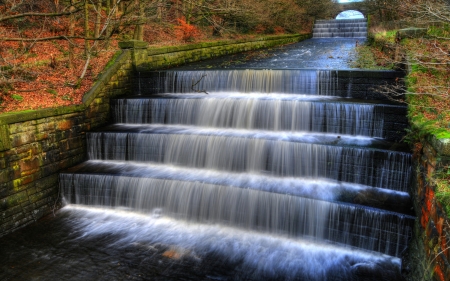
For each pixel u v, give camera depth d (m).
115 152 9.91
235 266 6.42
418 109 7.43
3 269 6.43
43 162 8.70
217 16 21.70
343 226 6.58
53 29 15.32
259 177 8.27
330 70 10.30
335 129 8.88
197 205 7.91
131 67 12.74
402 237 6.08
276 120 9.48
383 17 23.92
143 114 11.07
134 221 8.16
